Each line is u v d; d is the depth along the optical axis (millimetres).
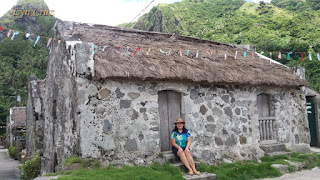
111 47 7027
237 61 8812
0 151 25219
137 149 6180
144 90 6473
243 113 8000
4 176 11680
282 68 9430
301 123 9438
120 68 6000
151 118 6465
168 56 7480
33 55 70125
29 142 13508
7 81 58250
